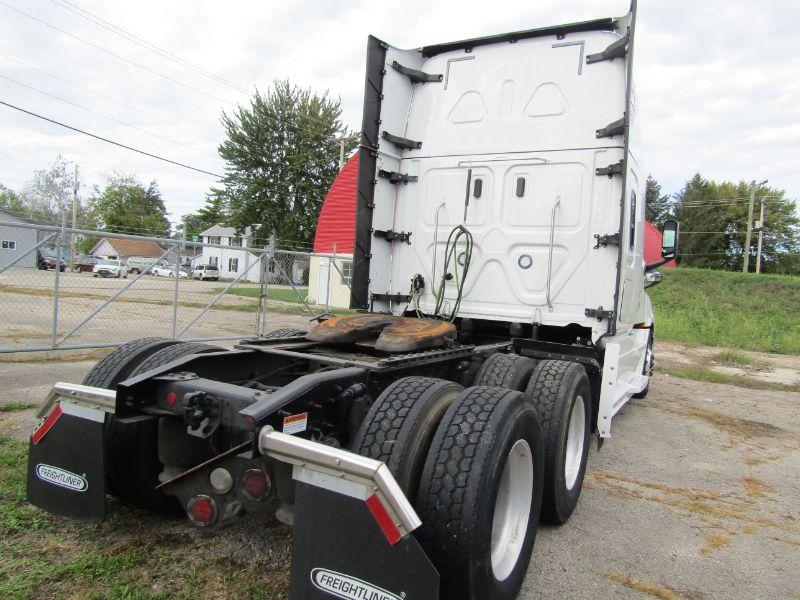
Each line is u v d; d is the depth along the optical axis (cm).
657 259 1023
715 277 3047
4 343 879
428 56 561
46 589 253
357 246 523
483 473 236
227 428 265
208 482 263
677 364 1385
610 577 313
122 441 307
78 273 1117
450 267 527
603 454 566
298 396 255
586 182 480
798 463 583
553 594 290
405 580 197
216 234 7588
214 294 1438
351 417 296
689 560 342
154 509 333
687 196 6962
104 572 270
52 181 7638
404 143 553
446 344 393
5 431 454
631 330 595
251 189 4894
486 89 527
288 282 1300
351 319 410
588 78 488
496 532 275
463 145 530
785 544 375
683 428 709
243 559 291
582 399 405
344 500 207
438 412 267
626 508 424
